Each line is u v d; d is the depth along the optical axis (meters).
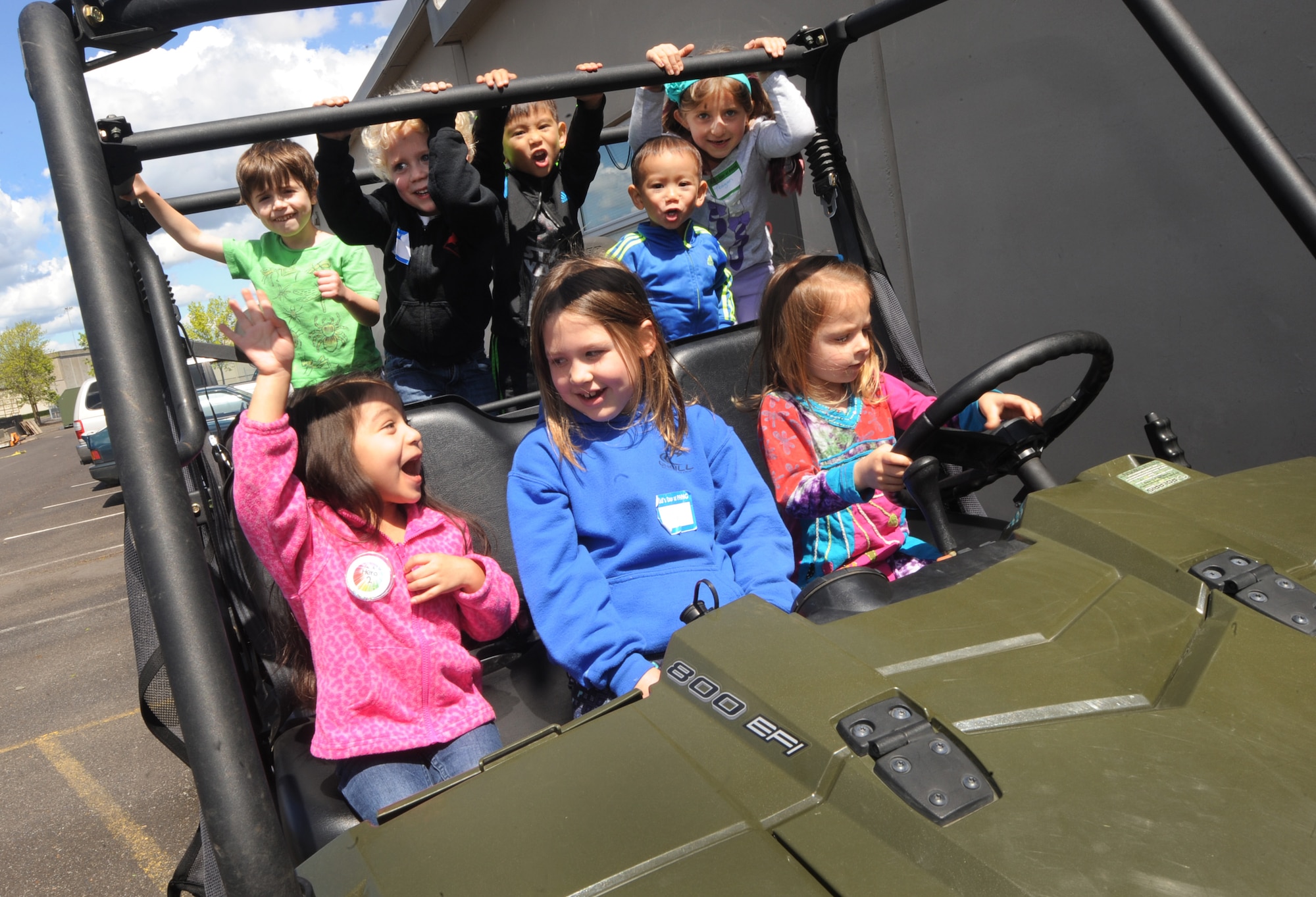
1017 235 3.23
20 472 18.30
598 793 0.76
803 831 0.69
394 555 1.30
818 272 1.63
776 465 1.66
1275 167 1.17
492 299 2.55
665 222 2.24
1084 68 2.88
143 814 2.51
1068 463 3.21
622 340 1.38
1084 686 0.82
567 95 1.64
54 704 3.60
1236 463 2.69
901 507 1.70
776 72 2.35
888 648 0.90
